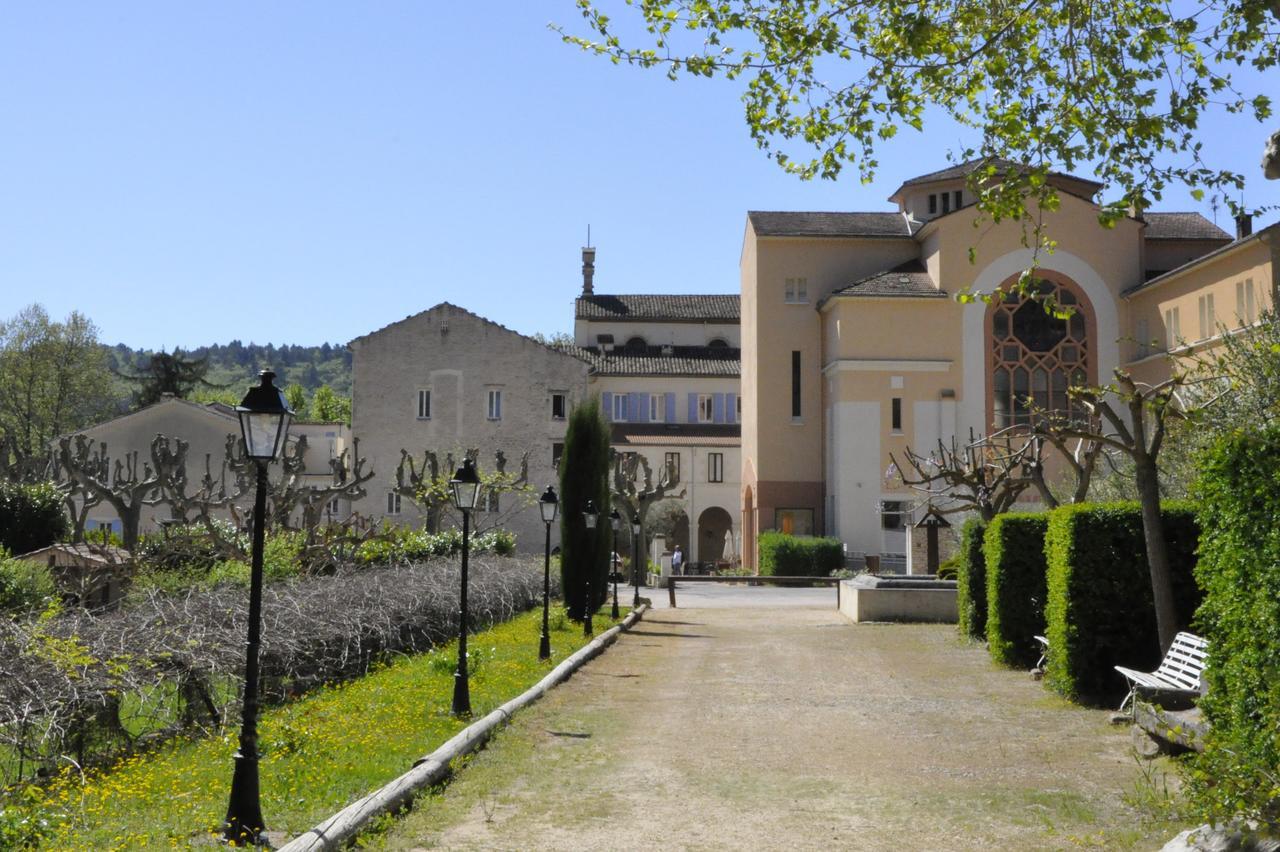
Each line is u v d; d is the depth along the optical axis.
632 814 8.85
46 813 7.92
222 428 63.50
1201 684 11.11
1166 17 12.21
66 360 85.00
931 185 56.00
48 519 37.03
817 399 54.59
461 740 11.18
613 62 12.90
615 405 70.25
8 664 10.24
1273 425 8.56
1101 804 9.11
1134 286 49.91
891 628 27.36
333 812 8.43
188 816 8.20
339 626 16.53
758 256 55.22
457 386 64.31
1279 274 35.72
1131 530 14.70
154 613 13.50
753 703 14.96
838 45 12.52
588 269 81.88
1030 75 12.66
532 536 62.62
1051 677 15.92
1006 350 50.16
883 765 10.80
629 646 23.33
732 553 67.06
